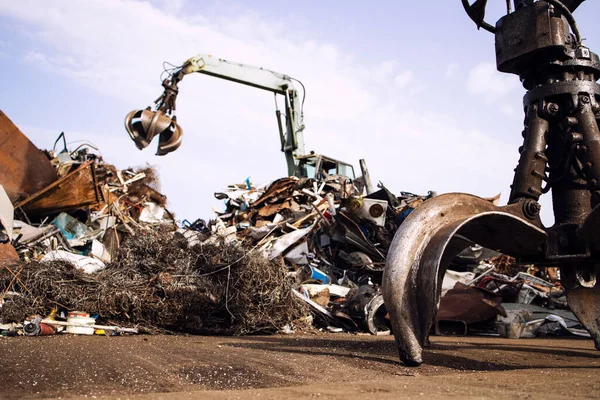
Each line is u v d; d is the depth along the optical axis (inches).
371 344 293.6
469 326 478.0
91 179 649.0
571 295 256.4
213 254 436.8
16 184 630.5
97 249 582.6
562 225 213.8
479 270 631.2
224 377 162.6
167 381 154.1
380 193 668.7
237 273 413.7
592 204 211.2
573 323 488.7
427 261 177.8
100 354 219.9
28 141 626.2
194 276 403.5
